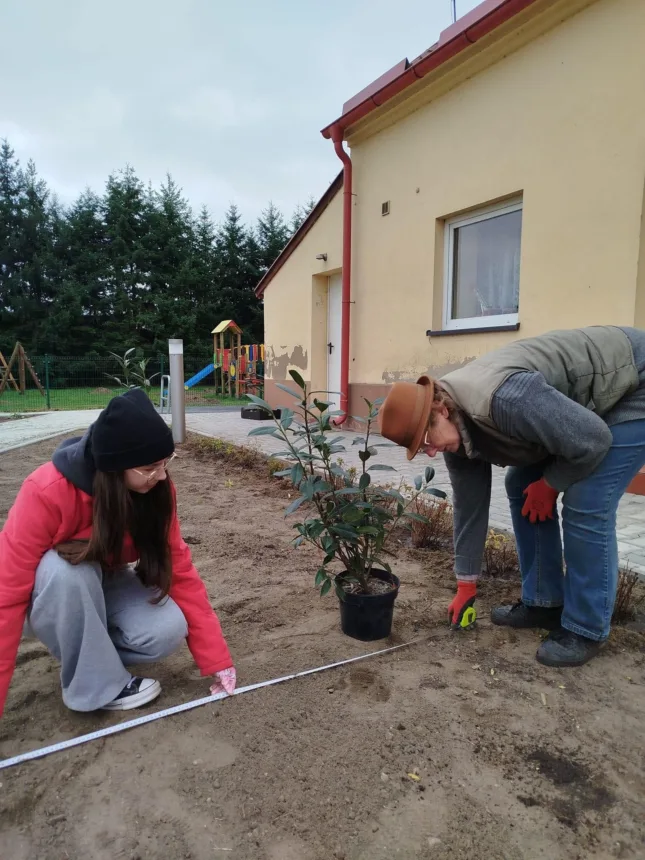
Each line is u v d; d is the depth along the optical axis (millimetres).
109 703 2051
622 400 2232
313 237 9805
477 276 6883
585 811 1633
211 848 1501
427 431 2150
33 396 21125
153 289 32250
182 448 7977
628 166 4980
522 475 2633
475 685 2236
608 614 2369
